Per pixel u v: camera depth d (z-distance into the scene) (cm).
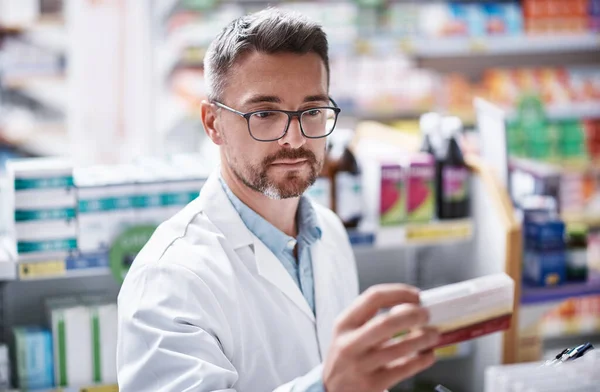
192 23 475
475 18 522
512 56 603
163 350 160
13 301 270
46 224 246
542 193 330
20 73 469
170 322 164
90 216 250
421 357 119
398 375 117
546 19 538
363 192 304
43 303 274
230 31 174
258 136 170
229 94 173
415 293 122
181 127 495
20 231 243
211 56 177
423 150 307
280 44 167
